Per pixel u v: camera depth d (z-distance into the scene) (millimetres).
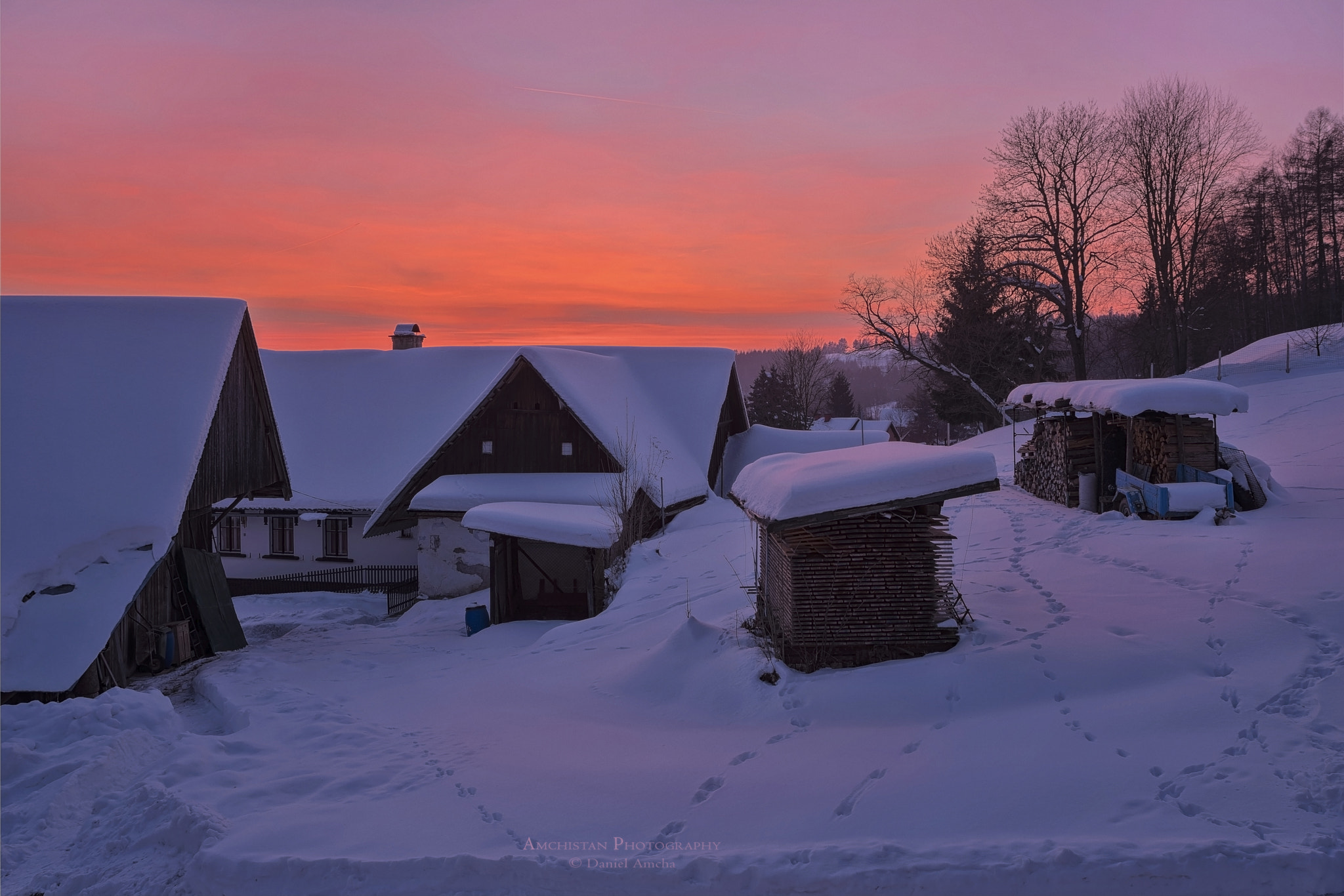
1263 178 64375
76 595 14555
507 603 23062
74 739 10820
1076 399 19969
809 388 87250
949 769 8070
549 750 9805
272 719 11891
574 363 31719
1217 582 12695
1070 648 10797
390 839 7371
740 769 8664
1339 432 24344
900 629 11297
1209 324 57781
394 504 28500
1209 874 6098
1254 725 8336
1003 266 46000
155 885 7121
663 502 27344
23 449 16125
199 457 17031
